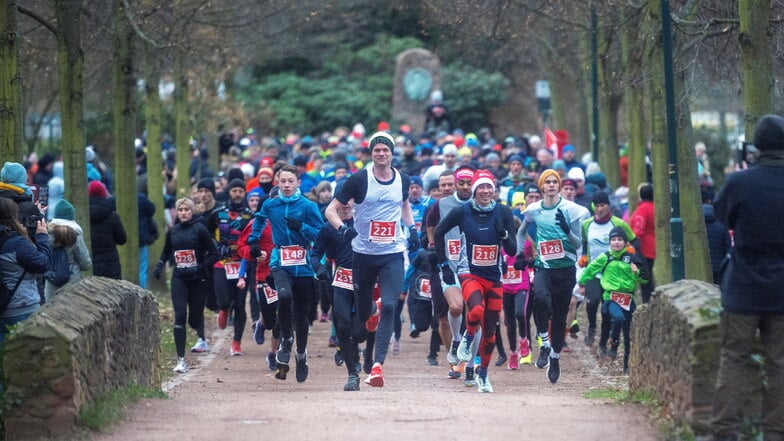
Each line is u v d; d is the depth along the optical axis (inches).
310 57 2898.6
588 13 1600.6
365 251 920.9
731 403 652.1
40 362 690.2
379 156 900.6
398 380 1084.5
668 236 1437.0
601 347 1275.8
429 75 4028.1
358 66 4185.5
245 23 1609.3
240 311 1300.4
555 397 916.6
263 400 866.1
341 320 959.6
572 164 1919.3
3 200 845.8
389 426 721.0
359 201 908.0
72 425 692.1
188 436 692.7
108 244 1305.4
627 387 1013.2
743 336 650.2
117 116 1563.7
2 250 840.3
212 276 1364.4
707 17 1402.6
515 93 4126.5
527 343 1245.1
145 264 1750.7
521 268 1053.2
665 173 1419.8
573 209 1043.9
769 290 639.1
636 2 1499.8
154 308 944.9
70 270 1000.9
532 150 2436.0
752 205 640.4
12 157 1043.3
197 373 1157.7
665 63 1175.6
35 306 853.2
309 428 714.2
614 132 2021.4
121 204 1576.0
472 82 4047.7
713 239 1278.3
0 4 1039.0
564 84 2947.8
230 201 1301.7
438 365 1232.2
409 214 937.5
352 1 2174.0
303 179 1825.8
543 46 2374.5
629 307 1179.9
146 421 742.5
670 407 730.8
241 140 3029.0
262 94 4124.0
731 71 1446.9
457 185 1071.0
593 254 1246.3
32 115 2760.8
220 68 2159.2
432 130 3149.6
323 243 986.1
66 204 1010.7
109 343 789.2
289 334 1018.7
